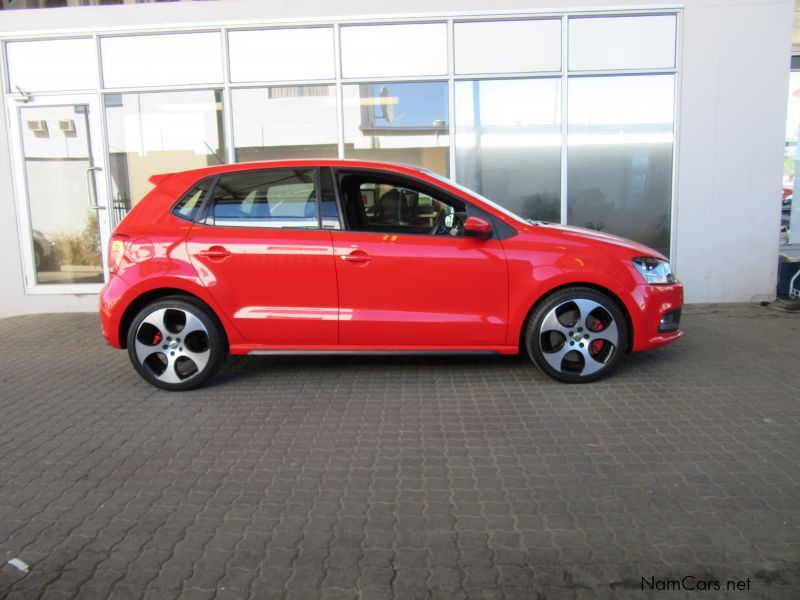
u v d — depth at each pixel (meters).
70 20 7.97
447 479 3.47
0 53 8.05
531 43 7.84
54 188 8.34
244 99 8.12
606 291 4.94
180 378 5.04
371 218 4.98
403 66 7.97
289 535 2.94
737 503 3.15
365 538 2.91
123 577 2.66
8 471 3.67
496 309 4.87
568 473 3.51
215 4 7.89
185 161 8.30
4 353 6.43
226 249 4.86
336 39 7.91
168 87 8.09
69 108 8.20
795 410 4.37
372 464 3.67
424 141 8.10
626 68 7.80
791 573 2.62
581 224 8.11
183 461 3.76
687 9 7.57
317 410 4.57
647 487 3.33
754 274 7.94
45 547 2.88
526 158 8.05
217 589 2.57
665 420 4.24
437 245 4.85
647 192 8.00
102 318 5.02
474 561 2.73
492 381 5.12
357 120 8.11
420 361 5.74
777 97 7.63
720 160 7.78
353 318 4.86
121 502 3.28
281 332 4.92
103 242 8.45
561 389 4.89
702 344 6.12
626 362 5.57
